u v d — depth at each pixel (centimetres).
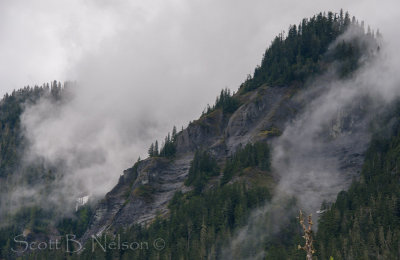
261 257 17512
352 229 16762
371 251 15650
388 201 17525
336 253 15188
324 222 17362
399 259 15000
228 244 18300
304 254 15850
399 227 16312
